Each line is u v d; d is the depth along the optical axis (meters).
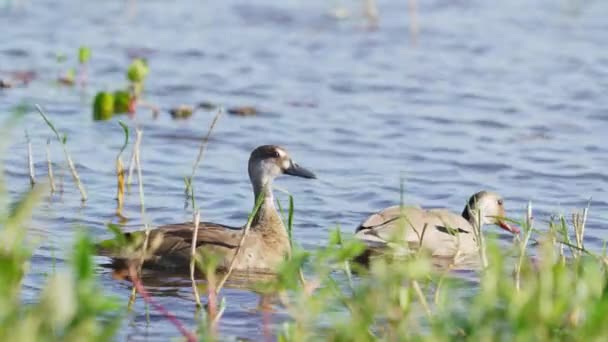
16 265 9.53
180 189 17.30
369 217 15.05
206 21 30.58
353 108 22.75
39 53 26.20
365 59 27.09
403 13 32.22
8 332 8.80
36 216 15.52
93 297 9.04
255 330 11.79
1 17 29.67
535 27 30.77
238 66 26.05
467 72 26.03
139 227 15.50
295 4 32.81
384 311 10.40
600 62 27.09
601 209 16.86
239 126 21.14
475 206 16.09
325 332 11.30
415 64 26.67
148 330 11.67
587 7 33.19
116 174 17.77
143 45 27.64
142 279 13.37
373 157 19.50
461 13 32.34
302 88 24.28
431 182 18.22
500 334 9.99
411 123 21.72
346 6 32.66
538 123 21.89
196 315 12.14
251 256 14.10
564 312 10.02
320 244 14.88
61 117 21.02
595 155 19.81
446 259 14.73
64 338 8.95
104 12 31.02
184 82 24.41
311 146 20.03
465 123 21.81
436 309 11.55
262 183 15.34
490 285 9.94
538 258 14.33
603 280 11.12
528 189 17.91
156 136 20.20
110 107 21.14
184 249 13.85
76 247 9.09
